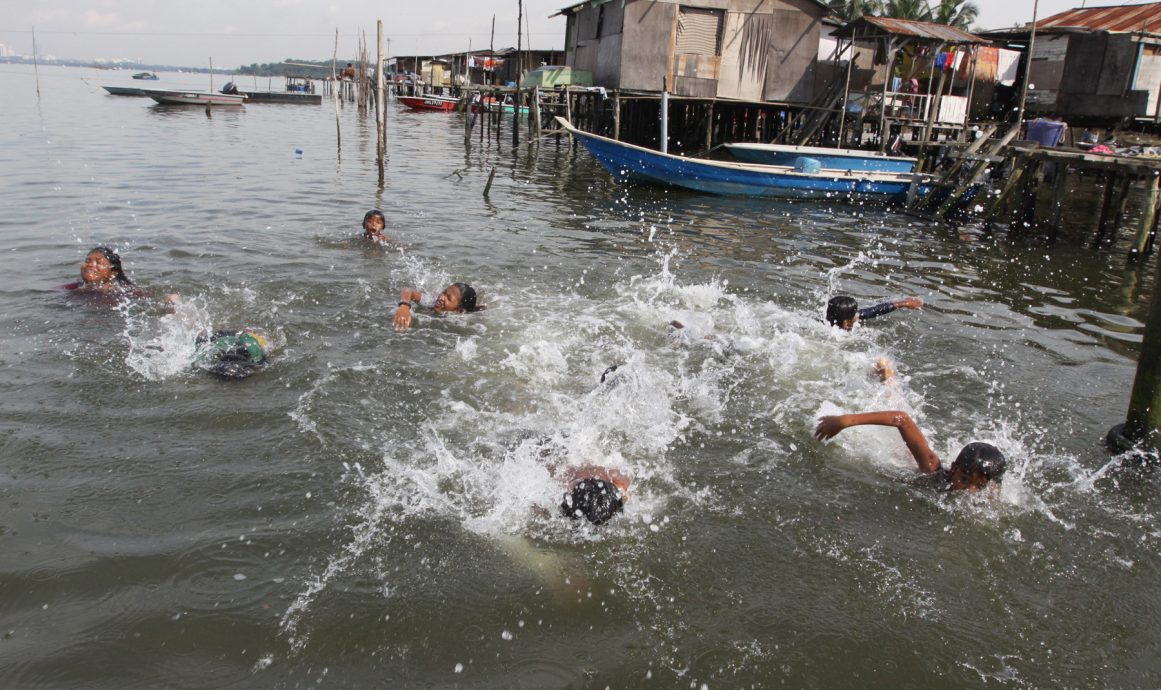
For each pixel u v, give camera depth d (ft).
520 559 13.66
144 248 32.83
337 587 12.64
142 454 16.19
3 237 33.86
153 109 140.46
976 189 59.88
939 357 24.91
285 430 17.53
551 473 16.25
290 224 40.34
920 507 15.98
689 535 14.65
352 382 20.22
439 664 11.22
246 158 71.15
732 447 18.08
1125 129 80.53
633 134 99.25
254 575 12.78
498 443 17.56
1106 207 49.16
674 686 11.05
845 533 14.96
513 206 53.06
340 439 17.28
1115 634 12.63
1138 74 76.79
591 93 94.38
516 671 11.15
